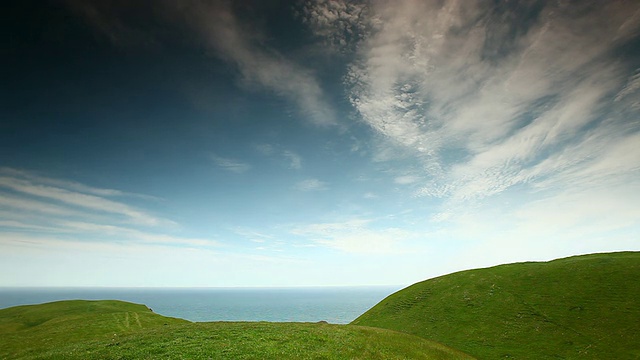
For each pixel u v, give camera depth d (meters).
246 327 44.97
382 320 66.75
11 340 52.06
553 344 43.09
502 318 52.59
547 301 53.34
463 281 71.88
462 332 51.84
